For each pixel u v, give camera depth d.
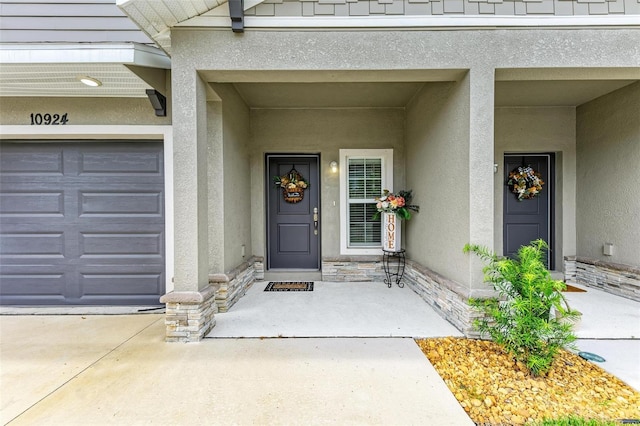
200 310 2.93
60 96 3.78
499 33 2.92
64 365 2.48
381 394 2.11
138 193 4.06
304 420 1.87
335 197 5.15
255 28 2.94
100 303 4.06
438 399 2.05
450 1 2.93
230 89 4.05
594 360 2.51
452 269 3.33
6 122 3.79
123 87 3.54
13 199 4.02
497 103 4.80
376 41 2.97
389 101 4.84
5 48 2.92
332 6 2.95
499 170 5.03
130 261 4.06
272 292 4.50
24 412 1.94
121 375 2.34
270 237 5.38
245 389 2.16
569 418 1.86
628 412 1.92
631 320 3.29
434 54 2.95
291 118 5.11
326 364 2.48
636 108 3.93
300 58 2.96
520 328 2.33
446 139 3.47
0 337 3.03
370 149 5.12
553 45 2.91
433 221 3.87
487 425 1.83
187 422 1.85
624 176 4.11
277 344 2.83
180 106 2.94
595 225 4.56
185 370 2.40
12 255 4.03
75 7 3.28
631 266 4.00
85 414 1.92
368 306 3.85
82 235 4.05
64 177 4.03
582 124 4.80
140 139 4.00
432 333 3.03
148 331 3.17
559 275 4.97
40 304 4.04
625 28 2.89
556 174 5.08
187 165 2.94
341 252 5.14
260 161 5.12
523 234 5.21
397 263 5.05
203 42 2.94
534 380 2.27
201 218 3.04
